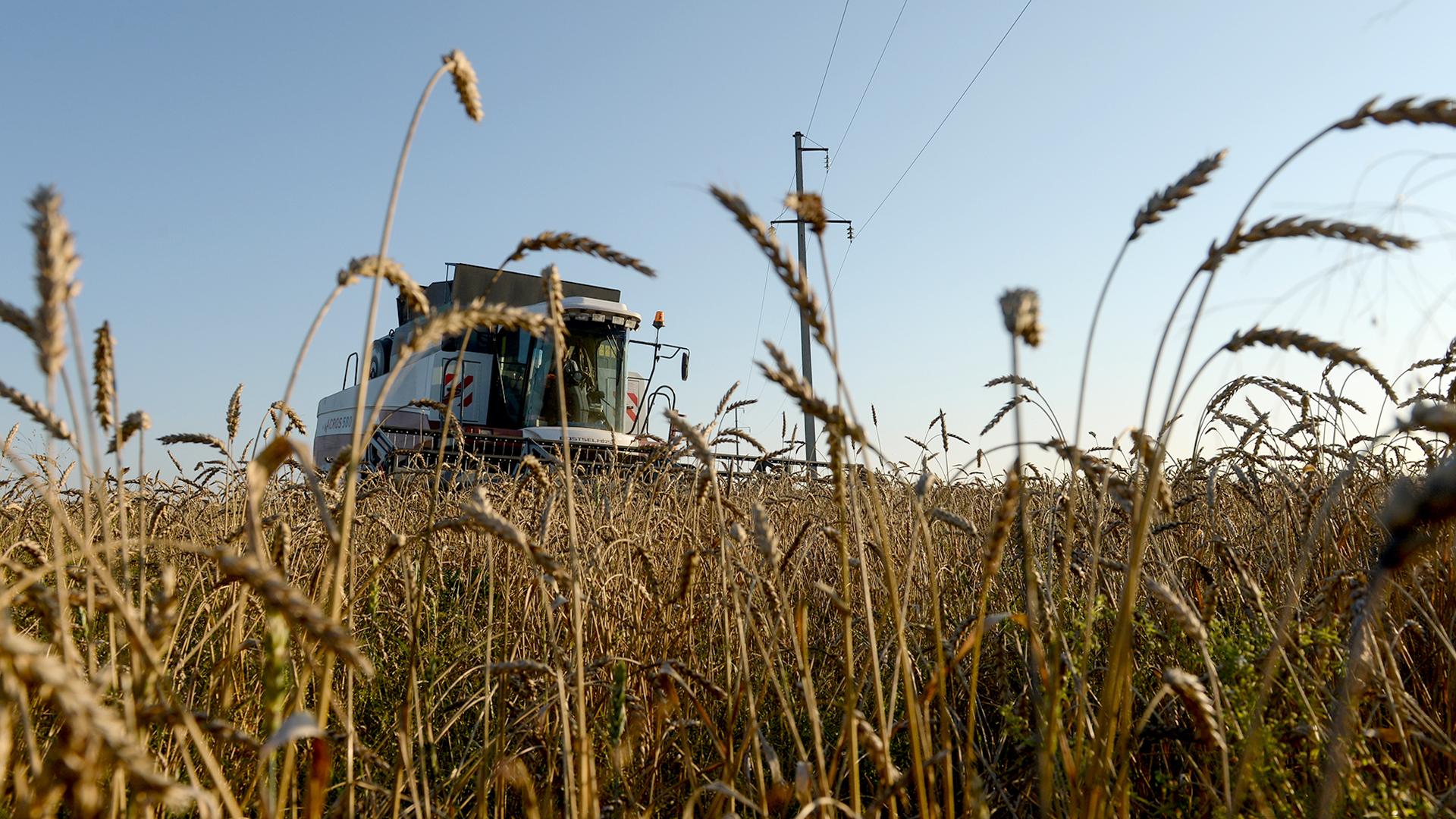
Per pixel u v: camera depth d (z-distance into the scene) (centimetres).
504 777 301
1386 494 387
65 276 161
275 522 331
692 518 392
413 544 297
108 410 222
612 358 1966
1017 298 197
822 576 480
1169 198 195
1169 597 225
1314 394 473
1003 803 315
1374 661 258
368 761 312
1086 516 393
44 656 130
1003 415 396
